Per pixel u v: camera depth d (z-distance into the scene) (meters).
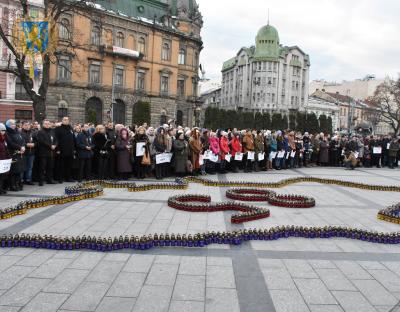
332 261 7.88
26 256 7.67
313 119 102.12
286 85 128.75
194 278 6.82
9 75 49.59
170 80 78.12
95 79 66.06
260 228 9.95
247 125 96.75
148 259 7.68
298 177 20.05
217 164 21.95
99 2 64.88
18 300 5.84
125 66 70.00
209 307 5.79
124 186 15.83
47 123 15.74
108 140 17.75
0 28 27.34
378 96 86.19
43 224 9.96
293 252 8.37
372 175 24.91
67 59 60.25
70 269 7.07
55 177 17.12
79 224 10.06
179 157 19.33
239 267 7.39
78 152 16.73
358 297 6.27
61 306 5.68
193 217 11.19
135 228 9.84
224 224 10.49
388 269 7.53
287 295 6.27
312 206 13.31
